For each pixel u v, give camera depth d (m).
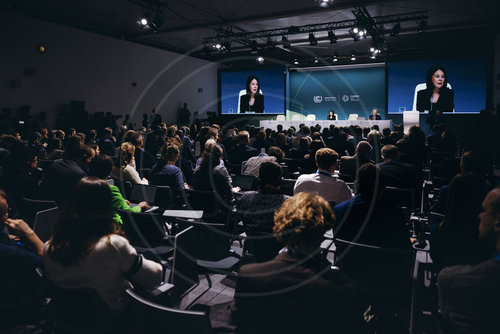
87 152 3.40
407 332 2.24
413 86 16.17
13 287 1.79
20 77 10.42
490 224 1.28
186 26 12.30
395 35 11.35
